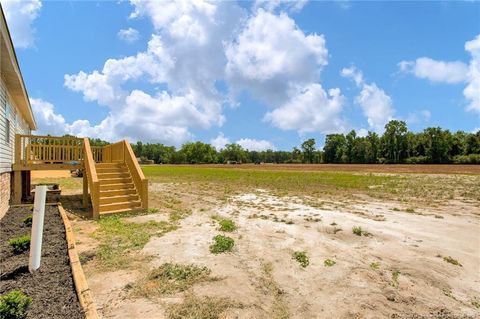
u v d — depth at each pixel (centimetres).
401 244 585
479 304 366
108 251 524
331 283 415
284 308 351
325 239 621
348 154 9350
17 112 1148
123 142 1096
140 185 919
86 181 988
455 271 456
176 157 10569
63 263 437
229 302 354
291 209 952
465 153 6794
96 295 368
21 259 445
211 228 706
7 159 859
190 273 434
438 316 339
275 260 496
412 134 8019
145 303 350
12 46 685
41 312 297
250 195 1324
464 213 893
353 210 931
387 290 394
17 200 945
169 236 632
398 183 1861
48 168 978
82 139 1050
